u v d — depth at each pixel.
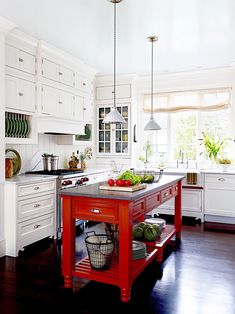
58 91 4.61
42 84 4.25
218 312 2.33
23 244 3.63
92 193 2.65
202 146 5.77
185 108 5.76
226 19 3.39
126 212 2.50
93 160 6.21
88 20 3.45
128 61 5.05
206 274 3.02
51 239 4.17
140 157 6.09
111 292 2.67
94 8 3.15
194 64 5.22
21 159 4.41
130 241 2.54
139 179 3.04
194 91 5.71
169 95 5.91
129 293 2.53
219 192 5.09
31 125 4.23
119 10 3.19
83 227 4.79
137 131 6.17
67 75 4.82
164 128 6.04
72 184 4.50
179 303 2.47
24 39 3.87
